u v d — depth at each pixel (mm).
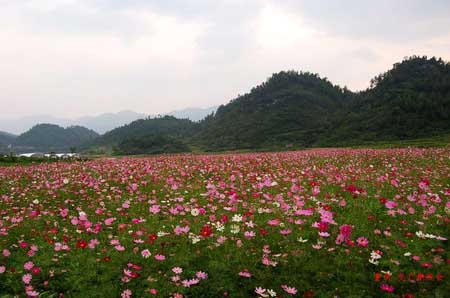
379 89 182250
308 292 6121
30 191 14461
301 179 13992
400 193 11219
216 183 14312
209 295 6406
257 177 14008
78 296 6316
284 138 149250
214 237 8148
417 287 6250
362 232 8102
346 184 12727
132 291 6473
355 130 128750
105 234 9055
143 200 12102
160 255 7074
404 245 7301
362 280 6496
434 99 132875
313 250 7473
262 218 9297
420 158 22062
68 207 12156
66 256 7691
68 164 24734
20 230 9469
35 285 6754
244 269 6754
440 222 8461
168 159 26750
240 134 182000
